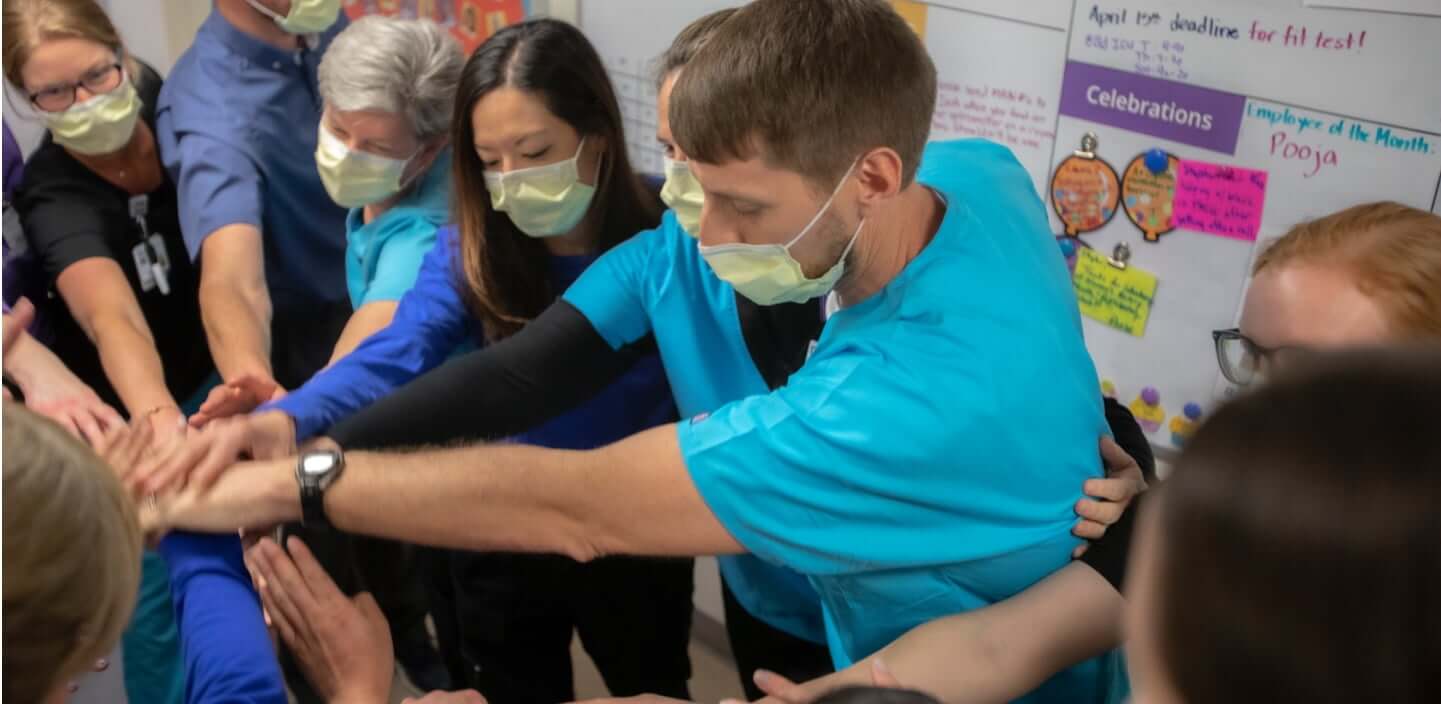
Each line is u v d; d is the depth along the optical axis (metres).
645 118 2.24
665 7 2.12
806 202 1.00
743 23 0.99
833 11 0.98
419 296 1.63
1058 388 1.06
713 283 1.39
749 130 0.96
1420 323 0.90
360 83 1.64
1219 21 1.47
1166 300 1.62
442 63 1.71
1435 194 1.33
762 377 1.40
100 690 1.70
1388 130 1.35
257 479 1.15
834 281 1.08
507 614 1.76
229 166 1.96
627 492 1.05
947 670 1.00
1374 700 0.36
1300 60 1.41
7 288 1.93
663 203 1.64
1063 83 1.65
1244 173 1.49
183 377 2.14
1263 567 0.38
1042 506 1.05
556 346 1.43
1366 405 0.39
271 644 1.09
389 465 1.13
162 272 2.02
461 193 1.55
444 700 1.12
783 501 1.02
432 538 1.13
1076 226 1.70
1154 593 0.43
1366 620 0.36
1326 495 0.37
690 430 1.06
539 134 1.43
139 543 0.76
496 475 1.09
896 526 1.02
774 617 1.56
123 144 1.92
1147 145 1.58
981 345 1.01
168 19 2.89
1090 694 1.16
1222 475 0.40
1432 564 0.35
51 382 1.54
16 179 2.01
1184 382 1.62
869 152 0.99
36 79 1.80
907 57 0.99
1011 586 1.08
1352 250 0.95
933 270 1.05
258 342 1.84
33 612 0.65
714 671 2.51
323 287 2.17
